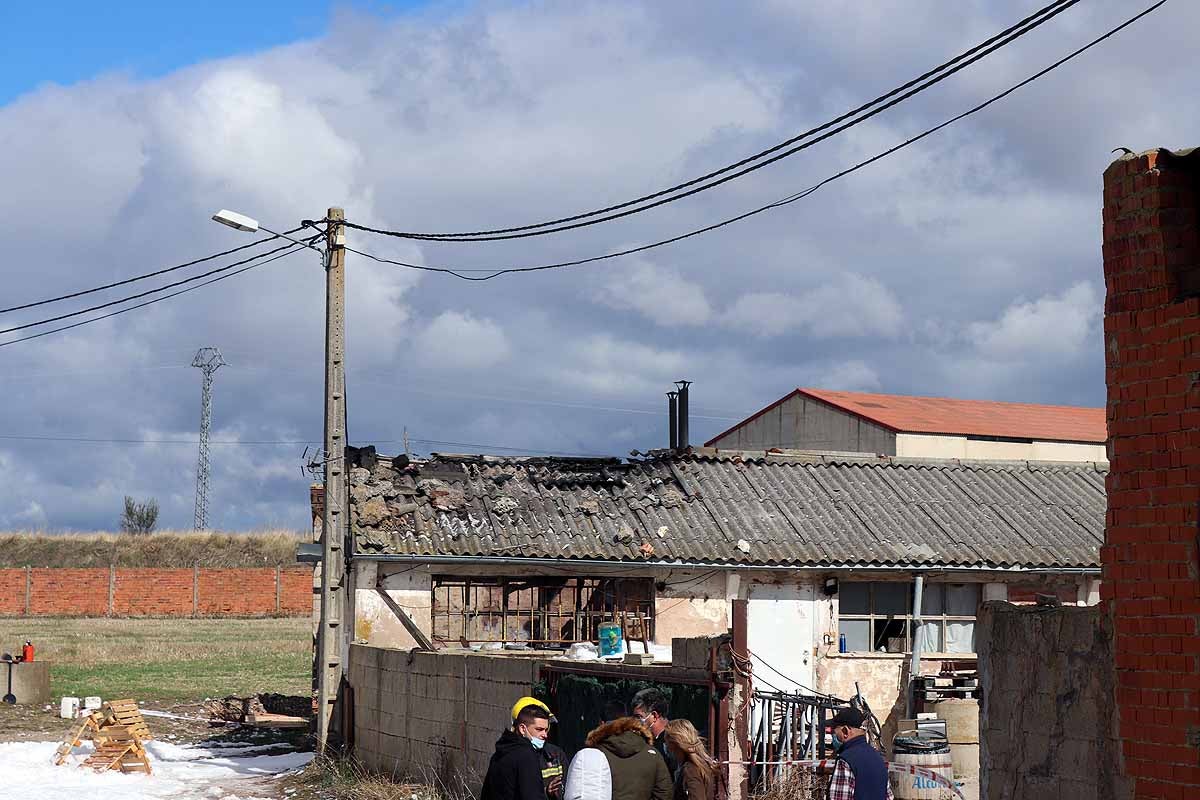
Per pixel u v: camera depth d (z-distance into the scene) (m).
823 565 22.34
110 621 58.81
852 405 42.84
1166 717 6.99
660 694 10.33
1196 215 7.23
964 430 41.28
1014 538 23.81
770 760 13.59
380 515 21.89
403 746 17.73
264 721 26.44
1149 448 7.18
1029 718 8.27
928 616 23.03
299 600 63.53
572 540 22.22
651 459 25.98
